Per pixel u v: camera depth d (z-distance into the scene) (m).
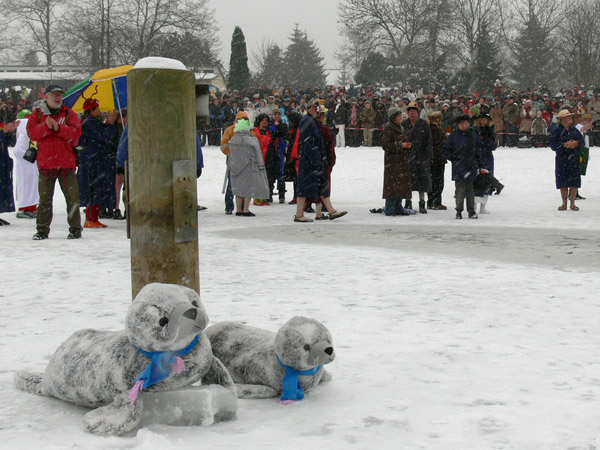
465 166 12.49
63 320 4.76
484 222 11.99
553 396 3.13
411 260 7.66
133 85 3.43
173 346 2.62
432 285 6.10
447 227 11.20
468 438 2.62
